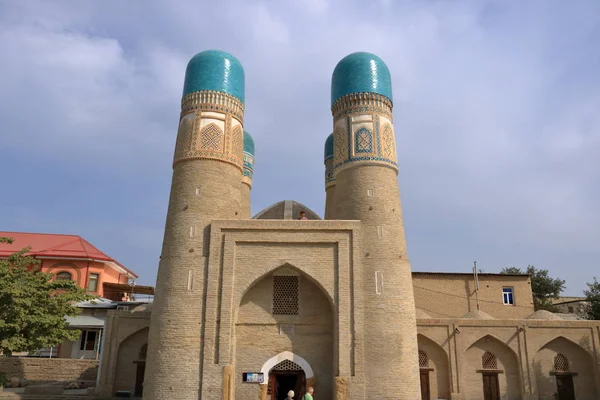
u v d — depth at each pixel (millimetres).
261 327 22516
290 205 29422
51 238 43875
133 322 27719
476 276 34469
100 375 26828
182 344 21172
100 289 41812
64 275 40844
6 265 21906
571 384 27484
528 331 27891
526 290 34438
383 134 25094
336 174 25469
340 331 21594
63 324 22984
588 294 38750
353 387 20875
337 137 25797
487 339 28031
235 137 25203
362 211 23625
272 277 23188
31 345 21609
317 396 21750
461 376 27156
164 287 22188
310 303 22891
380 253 22828
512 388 27375
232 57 26453
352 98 25594
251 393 21609
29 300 21188
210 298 21844
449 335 27734
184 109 25297
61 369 30422
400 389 20984
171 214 23547
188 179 23766
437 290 34281
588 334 27906
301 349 22312
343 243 22844
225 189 24031
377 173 24297
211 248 22562
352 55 26688
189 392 20672
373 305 21984
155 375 20938
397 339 21625
